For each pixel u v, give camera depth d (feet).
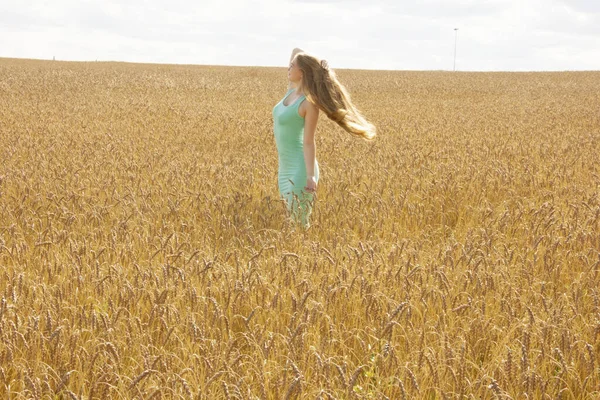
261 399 10.62
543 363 11.99
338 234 20.67
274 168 34.91
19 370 11.12
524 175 32.50
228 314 13.93
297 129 22.50
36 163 32.73
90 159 35.04
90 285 15.23
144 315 14.01
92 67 198.08
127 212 23.09
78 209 23.36
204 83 133.18
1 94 91.50
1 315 11.84
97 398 10.32
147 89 115.24
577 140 50.11
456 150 42.68
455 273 16.88
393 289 15.33
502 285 15.92
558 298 15.30
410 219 23.44
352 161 36.40
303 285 14.76
